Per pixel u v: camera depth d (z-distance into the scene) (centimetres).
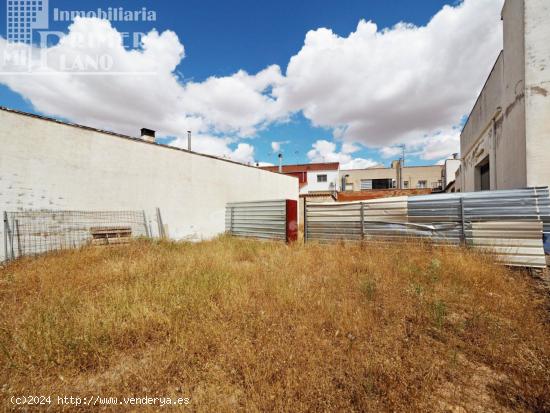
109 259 499
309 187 2958
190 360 206
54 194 584
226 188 1069
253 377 179
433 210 572
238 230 1016
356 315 267
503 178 681
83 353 204
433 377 182
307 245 695
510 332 239
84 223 634
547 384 172
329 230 729
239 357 201
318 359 199
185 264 464
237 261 549
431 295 316
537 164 513
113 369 203
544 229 458
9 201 518
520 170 562
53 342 212
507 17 629
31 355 200
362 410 156
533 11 523
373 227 652
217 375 187
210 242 816
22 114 539
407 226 604
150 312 263
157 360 206
